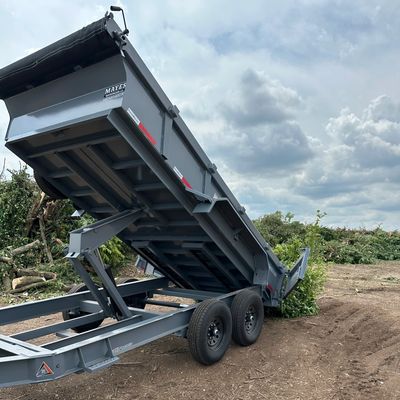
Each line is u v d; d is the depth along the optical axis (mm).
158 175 4988
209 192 5621
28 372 3811
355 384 5055
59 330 5539
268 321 7539
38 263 12086
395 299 9883
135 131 4602
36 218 13031
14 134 5453
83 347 4223
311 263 8352
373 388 4945
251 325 6391
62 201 12875
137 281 7262
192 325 5352
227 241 6105
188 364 5602
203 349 5324
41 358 3855
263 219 21578
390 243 23906
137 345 4797
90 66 4594
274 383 5070
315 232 8711
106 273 5207
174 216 5859
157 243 6727
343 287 11828
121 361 5727
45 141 5355
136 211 5695
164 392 4812
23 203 12734
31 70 4844
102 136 4828
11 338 4512
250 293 6309
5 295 10086
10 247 11656
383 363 5719
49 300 5973
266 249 6707
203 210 5352
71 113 4773
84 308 6223
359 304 8727
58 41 4480
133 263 14086
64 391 4844
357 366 5602
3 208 12492
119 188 5691
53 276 11258
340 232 23859
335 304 8711
